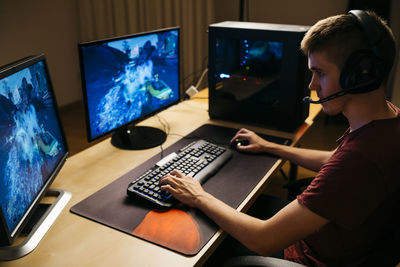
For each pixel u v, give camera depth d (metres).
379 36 0.81
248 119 1.75
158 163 1.30
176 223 1.03
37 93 1.10
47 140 1.15
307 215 0.88
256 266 0.91
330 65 0.87
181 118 1.83
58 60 3.85
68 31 3.89
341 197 0.84
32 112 1.06
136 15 3.72
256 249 0.95
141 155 1.43
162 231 1.00
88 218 1.06
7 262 0.90
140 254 0.92
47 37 3.69
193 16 3.51
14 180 0.93
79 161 1.39
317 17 3.29
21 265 0.89
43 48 3.67
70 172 1.31
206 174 1.26
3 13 3.25
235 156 1.43
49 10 3.64
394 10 2.95
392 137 0.84
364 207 0.83
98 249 0.94
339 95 0.88
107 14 3.81
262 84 1.68
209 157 1.37
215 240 0.97
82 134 3.32
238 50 1.67
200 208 1.06
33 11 3.49
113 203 1.12
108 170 1.32
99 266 0.89
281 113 1.66
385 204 0.88
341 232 0.98
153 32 1.54
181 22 3.58
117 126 1.48
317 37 0.87
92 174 1.29
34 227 1.00
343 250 1.00
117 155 1.43
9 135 0.93
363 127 0.87
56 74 3.85
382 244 0.87
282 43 1.55
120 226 1.02
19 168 0.96
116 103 1.45
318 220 0.87
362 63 0.82
